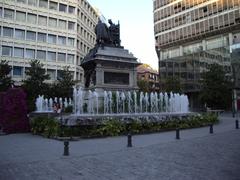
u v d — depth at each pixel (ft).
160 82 228.22
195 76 201.98
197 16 202.18
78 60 223.51
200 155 32.63
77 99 66.59
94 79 67.10
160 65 231.30
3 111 63.41
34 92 146.92
